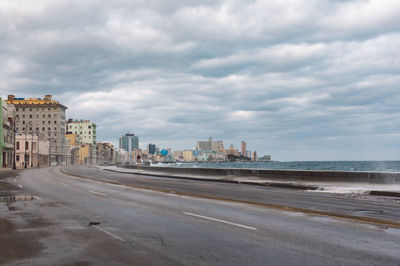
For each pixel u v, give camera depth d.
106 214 11.70
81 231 8.97
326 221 10.16
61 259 6.51
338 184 23.08
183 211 12.20
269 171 28.64
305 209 12.26
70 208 13.23
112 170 61.16
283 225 9.56
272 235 8.34
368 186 21.30
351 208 13.04
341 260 6.34
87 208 13.18
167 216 11.15
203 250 7.03
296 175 26.27
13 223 10.16
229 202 14.73
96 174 45.91
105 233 8.70
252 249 7.08
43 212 12.27
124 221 10.35
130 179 33.69
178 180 32.56
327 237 8.12
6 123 93.62
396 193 17.59
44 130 172.75
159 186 24.16
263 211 12.13
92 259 6.49
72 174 45.25
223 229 9.05
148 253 6.85
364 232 8.66
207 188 22.47
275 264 6.12
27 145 113.31
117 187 23.34
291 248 7.15
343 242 7.64
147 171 52.22
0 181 30.78
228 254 6.74
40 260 6.46
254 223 9.87
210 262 6.24
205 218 10.73
